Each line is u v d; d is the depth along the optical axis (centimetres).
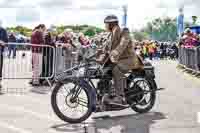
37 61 1035
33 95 876
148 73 684
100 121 627
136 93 665
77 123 608
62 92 630
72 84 627
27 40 2578
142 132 559
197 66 1352
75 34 1455
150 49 3228
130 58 647
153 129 577
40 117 647
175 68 1834
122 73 636
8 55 1143
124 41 631
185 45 1587
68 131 560
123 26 658
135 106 687
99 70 622
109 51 645
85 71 615
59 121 621
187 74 1449
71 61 1132
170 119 645
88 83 611
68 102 621
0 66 982
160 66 2031
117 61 629
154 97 702
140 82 679
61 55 1106
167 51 3312
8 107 728
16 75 1163
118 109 643
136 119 643
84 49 1229
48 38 1054
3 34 986
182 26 3159
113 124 607
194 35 1570
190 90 996
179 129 578
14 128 570
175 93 938
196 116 671
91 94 609
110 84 633
